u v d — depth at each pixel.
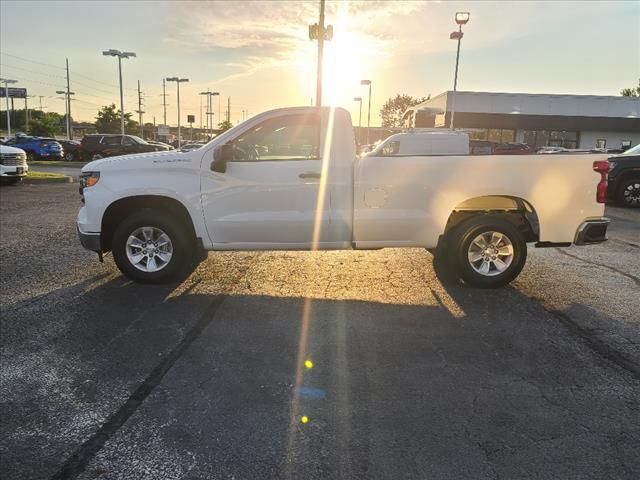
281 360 4.00
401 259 7.26
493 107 43.34
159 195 5.61
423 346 4.28
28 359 3.99
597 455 2.83
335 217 5.56
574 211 5.61
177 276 5.90
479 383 3.64
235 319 4.86
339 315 4.99
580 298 5.55
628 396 3.47
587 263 7.20
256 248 5.71
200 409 3.29
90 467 2.72
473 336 4.49
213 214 5.60
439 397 3.45
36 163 31.38
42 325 4.67
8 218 10.52
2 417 3.19
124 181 5.59
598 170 5.58
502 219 5.71
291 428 3.08
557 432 3.05
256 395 3.47
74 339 4.37
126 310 5.08
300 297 5.53
